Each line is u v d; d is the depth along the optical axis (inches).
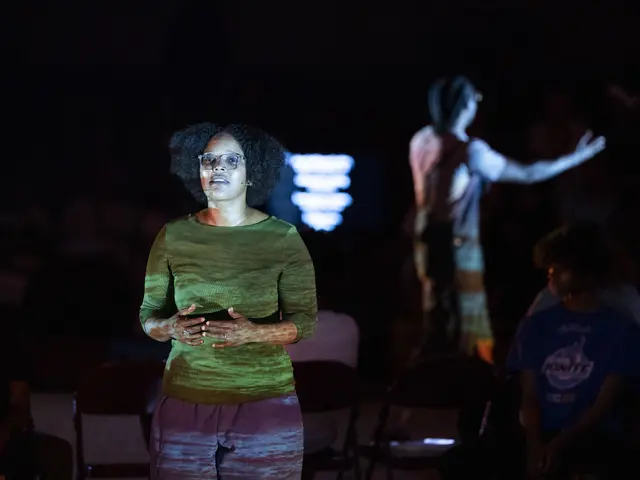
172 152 233.1
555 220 483.2
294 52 636.1
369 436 394.6
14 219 567.5
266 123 641.6
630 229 377.7
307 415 306.0
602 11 596.1
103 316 434.0
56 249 506.3
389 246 561.9
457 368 306.7
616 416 279.4
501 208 528.4
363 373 487.8
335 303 397.7
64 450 278.2
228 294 217.9
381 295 513.0
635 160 419.2
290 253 222.8
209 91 637.9
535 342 285.7
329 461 304.7
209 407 215.3
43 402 431.2
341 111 642.8
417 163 402.0
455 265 391.5
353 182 638.5
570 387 281.4
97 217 536.1
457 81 394.6
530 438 283.6
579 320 283.1
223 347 215.3
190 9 631.2
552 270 287.6
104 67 642.2
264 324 216.5
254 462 215.5
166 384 221.1
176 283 221.0
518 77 604.1
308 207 618.8
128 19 636.1
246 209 226.1
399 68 633.6
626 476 271.7
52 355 428.1
